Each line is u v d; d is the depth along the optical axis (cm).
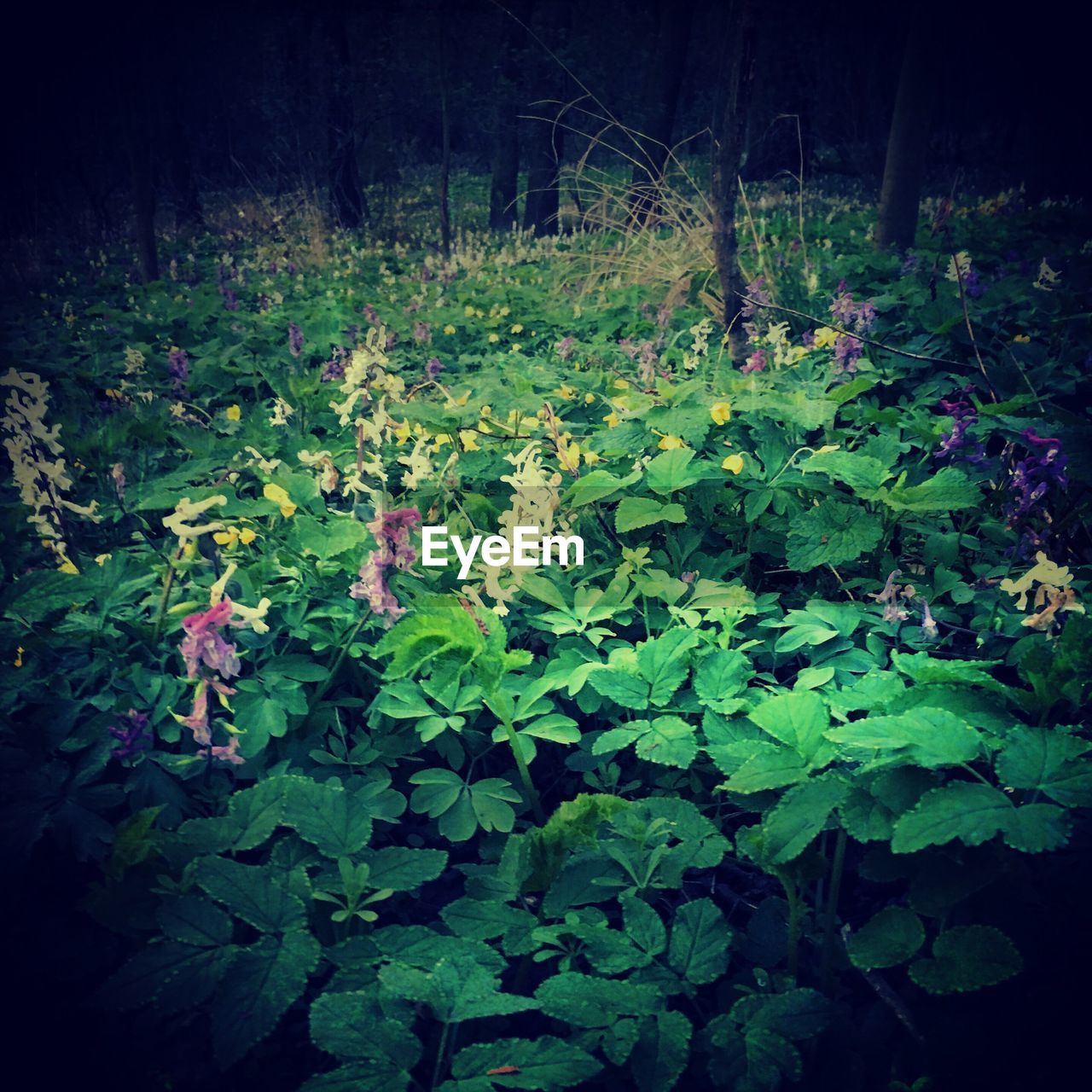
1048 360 505
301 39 1546
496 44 1514
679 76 1609
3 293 1281
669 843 235
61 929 209
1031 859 206
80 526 343
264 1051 197
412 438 426
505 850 235
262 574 281
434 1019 207
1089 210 1564
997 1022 182
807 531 308
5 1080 180
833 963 212
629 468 356
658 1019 183
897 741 189
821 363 503
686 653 265
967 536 340
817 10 2084
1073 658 208
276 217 1703
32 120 1811
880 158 2481
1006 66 2139
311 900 209
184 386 538
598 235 1191
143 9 1148
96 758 226
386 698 264
